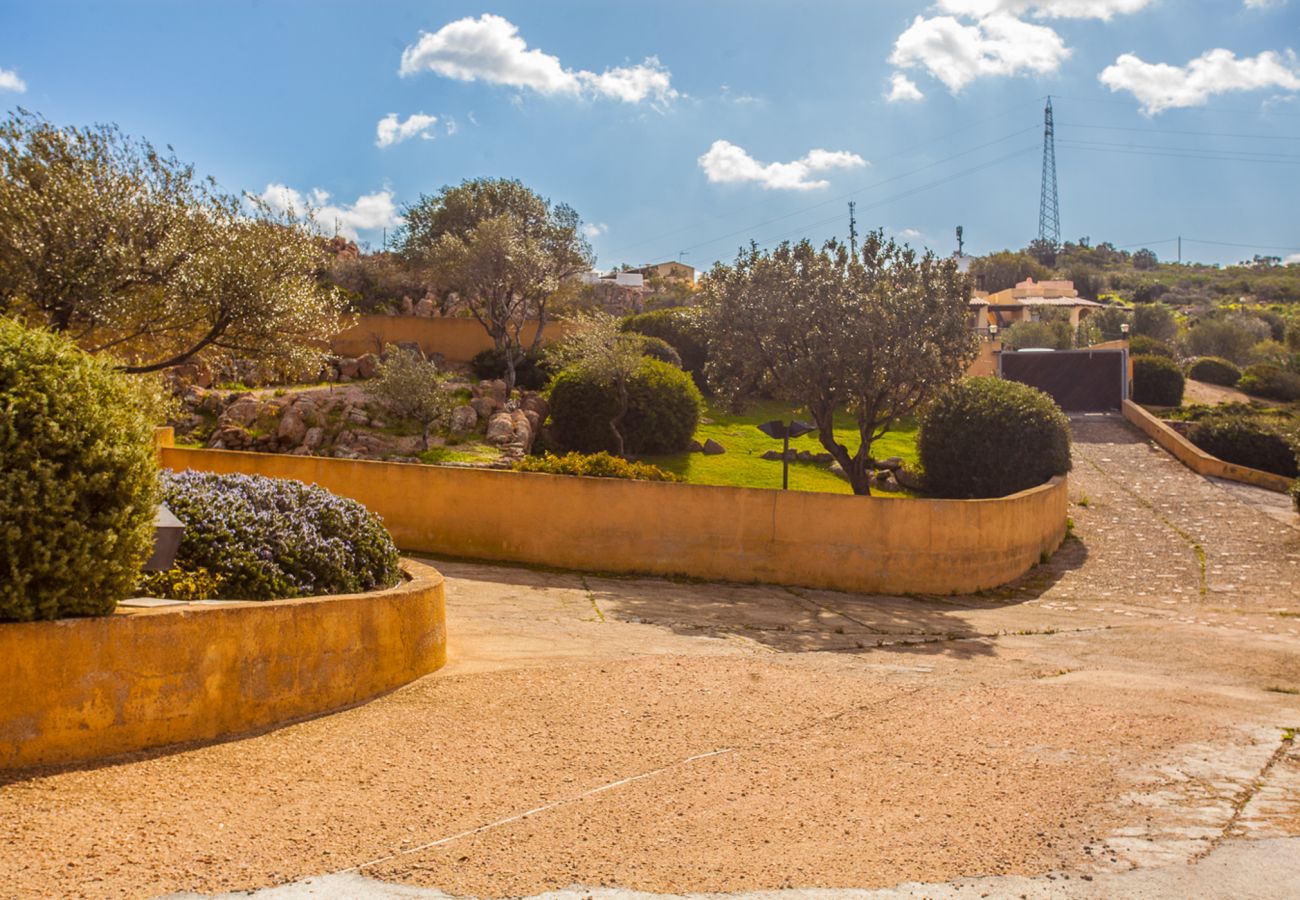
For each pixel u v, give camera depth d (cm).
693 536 1548
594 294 5384
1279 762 632
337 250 4534
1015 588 1761
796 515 1580
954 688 834
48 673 506
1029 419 2395
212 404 2559
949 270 1844
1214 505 2473
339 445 2417
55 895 373
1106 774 586
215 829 446
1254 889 428
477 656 847
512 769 556
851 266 1866
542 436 2725
